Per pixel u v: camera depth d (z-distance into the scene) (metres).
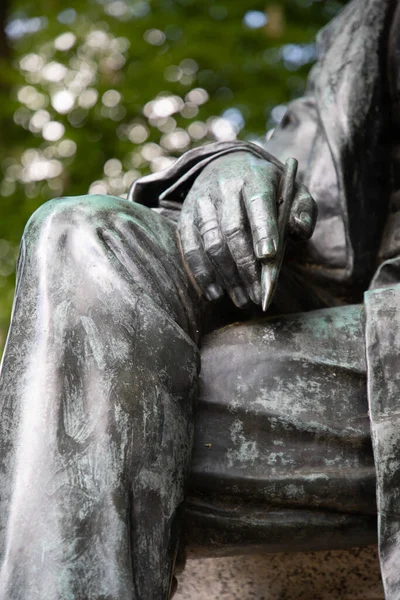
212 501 4.11
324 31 5.52
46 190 11.42
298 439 4.08
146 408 3.74
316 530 4.13
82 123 11.63
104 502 3.61
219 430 4.07
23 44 12.38
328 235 4.94
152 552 3.65
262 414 4.07
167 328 3.86
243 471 4.05
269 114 11.51
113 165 11.47
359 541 4.20
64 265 3.93
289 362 4.14
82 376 3.77
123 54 11.95
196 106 11.66
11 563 3.53
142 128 11.64
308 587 4.66
